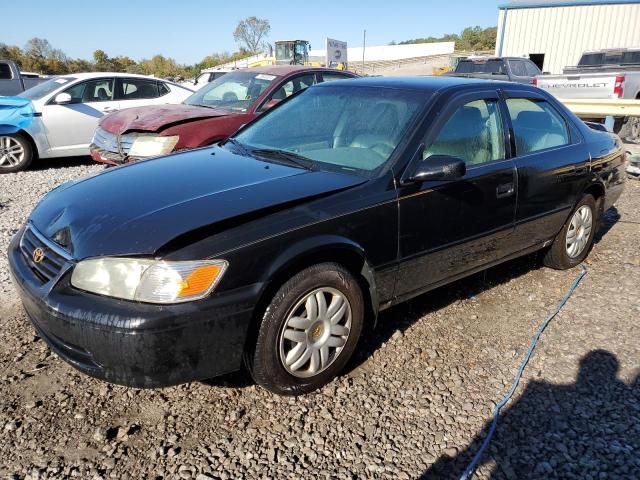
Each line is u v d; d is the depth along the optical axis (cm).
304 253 255
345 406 271
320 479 226
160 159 353
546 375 298
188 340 229
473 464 233
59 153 876
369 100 354
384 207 288
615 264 460
